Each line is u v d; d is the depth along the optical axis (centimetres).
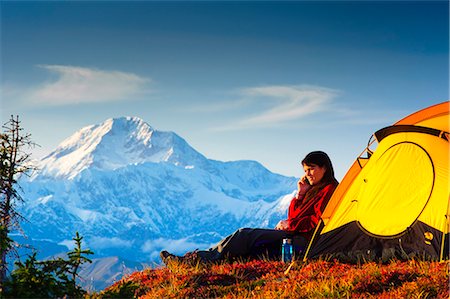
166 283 1296
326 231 1398
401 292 1031
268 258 1441
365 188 1388
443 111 1351
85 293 821
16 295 764
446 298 998
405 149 1371
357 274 1148
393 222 1344
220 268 1366
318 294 1077
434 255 1277
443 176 1321
